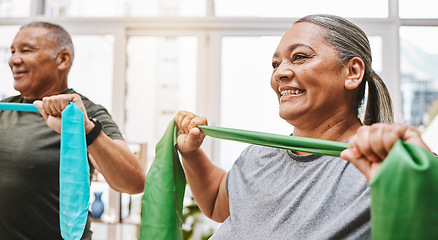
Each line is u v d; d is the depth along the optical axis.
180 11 3.31
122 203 3.12
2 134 1.25
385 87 0.92
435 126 3.05
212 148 3.20
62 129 0.94
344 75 0.83
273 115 3.11
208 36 3.27
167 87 3.32
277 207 0.79
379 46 3.14
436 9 3.09
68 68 1.42
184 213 2.87
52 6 3.41
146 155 3.02
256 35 3.21
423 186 0.50
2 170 1.19
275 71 0.88
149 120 3.31
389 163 0.52
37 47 1.33
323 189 0.75
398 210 0.51
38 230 1.18
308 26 0.85
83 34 3.34
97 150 1.09
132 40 3.37
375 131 0.55
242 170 0.93
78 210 0.91
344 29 0.84
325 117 0.85
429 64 3.11
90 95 3.32
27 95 1.39
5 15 3.44
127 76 3.35
